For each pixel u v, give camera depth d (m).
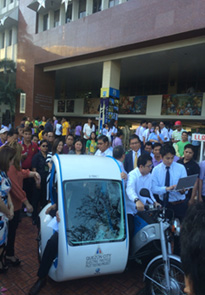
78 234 2.78
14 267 3.50
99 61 14.41
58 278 2.75
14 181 3.44
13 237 3.48
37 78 18.16
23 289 3.04
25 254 3.88
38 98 18.36
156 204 3.19
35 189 5.12
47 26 17.53
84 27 14.04
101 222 2.95
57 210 2.92
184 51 11.95
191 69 16.20
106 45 12.94
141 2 11.41
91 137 8.73
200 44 10.70
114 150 3.95
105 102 14.00
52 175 3.24
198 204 1.22
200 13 9.65
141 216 3.30
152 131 10.01
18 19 19.17
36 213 5.11
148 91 21.94
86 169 3.16
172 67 15.78
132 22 11.80
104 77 14.20
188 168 4.34
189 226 1.12
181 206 3.79
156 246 3.01
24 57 18.67
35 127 13.01
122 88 23.70
